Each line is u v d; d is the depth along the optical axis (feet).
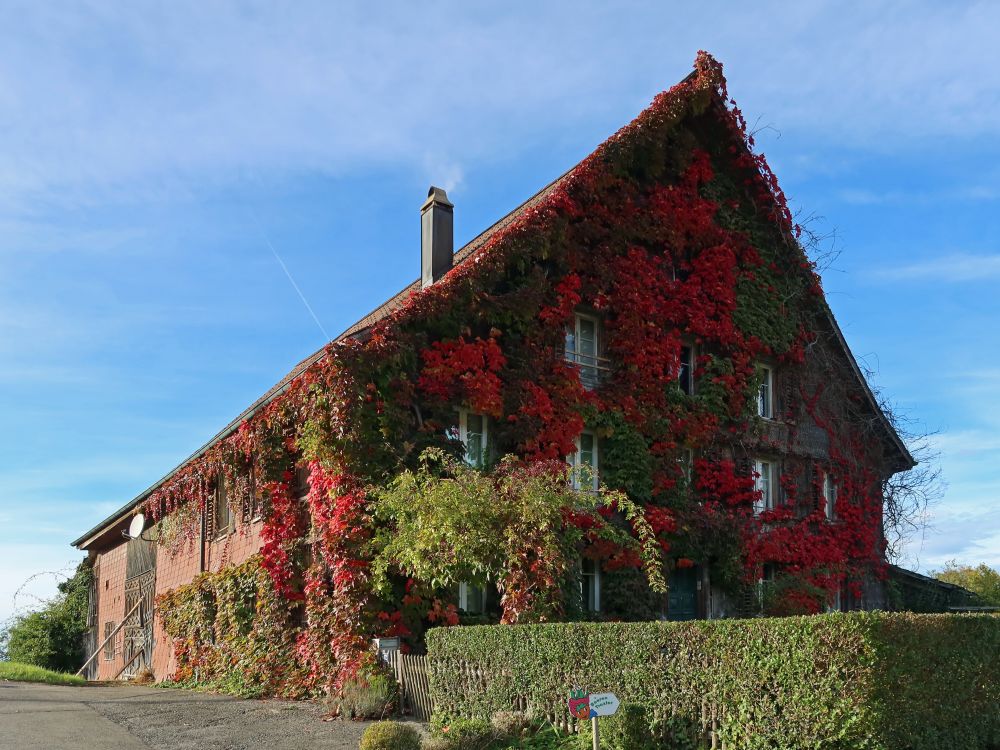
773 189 71.61
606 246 61.52
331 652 47.67
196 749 34.12
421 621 47.19
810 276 73.41
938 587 77.00
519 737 32.14
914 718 26.04
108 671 94.07
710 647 27.76
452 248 62.13
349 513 46.32
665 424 61.36
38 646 101.86
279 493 55.26
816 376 73.97
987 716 28.43
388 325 49.21
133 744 35.04
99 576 105.19
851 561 72.54
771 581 65.36
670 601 59.93
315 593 49.70
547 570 41.42
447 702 37.76
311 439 48.37
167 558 78.48
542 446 53.93
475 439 53.01
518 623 39.45
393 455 47.55
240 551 61.77
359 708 40.98
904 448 77.77
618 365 60.54
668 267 65.77
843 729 24.66
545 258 57.21
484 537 41.22
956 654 27.76
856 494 74.64
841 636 25.18
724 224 69.97
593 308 60.23
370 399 47.70
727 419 65.77
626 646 30.09
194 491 69.15
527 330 55.52
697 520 61.00
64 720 40.63
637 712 28.63
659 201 65.67
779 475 69.36
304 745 34.71
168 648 73.41
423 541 40.98
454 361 51.29
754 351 68.90
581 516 50.85
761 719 26.25
